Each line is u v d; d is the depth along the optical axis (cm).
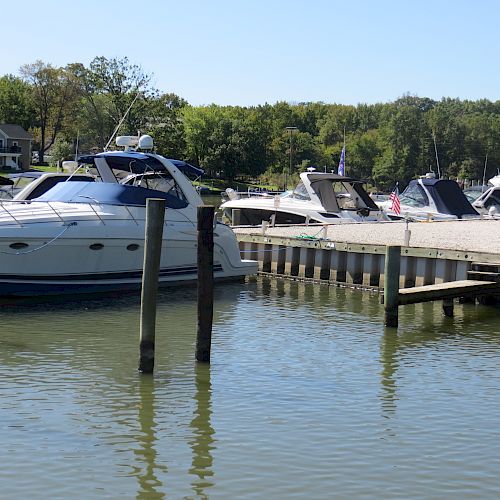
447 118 13525
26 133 9962
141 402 1152
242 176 10950
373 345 1555
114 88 8756
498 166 13450
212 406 1143
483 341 1614
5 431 1019
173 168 2138
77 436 1012
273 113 15800
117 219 1930
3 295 1797
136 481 884
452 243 2416
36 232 1788
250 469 925
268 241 2491
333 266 2348
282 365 1377
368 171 13500
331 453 979
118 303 1867
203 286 1344
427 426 1085
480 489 887
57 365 1330
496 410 1162
